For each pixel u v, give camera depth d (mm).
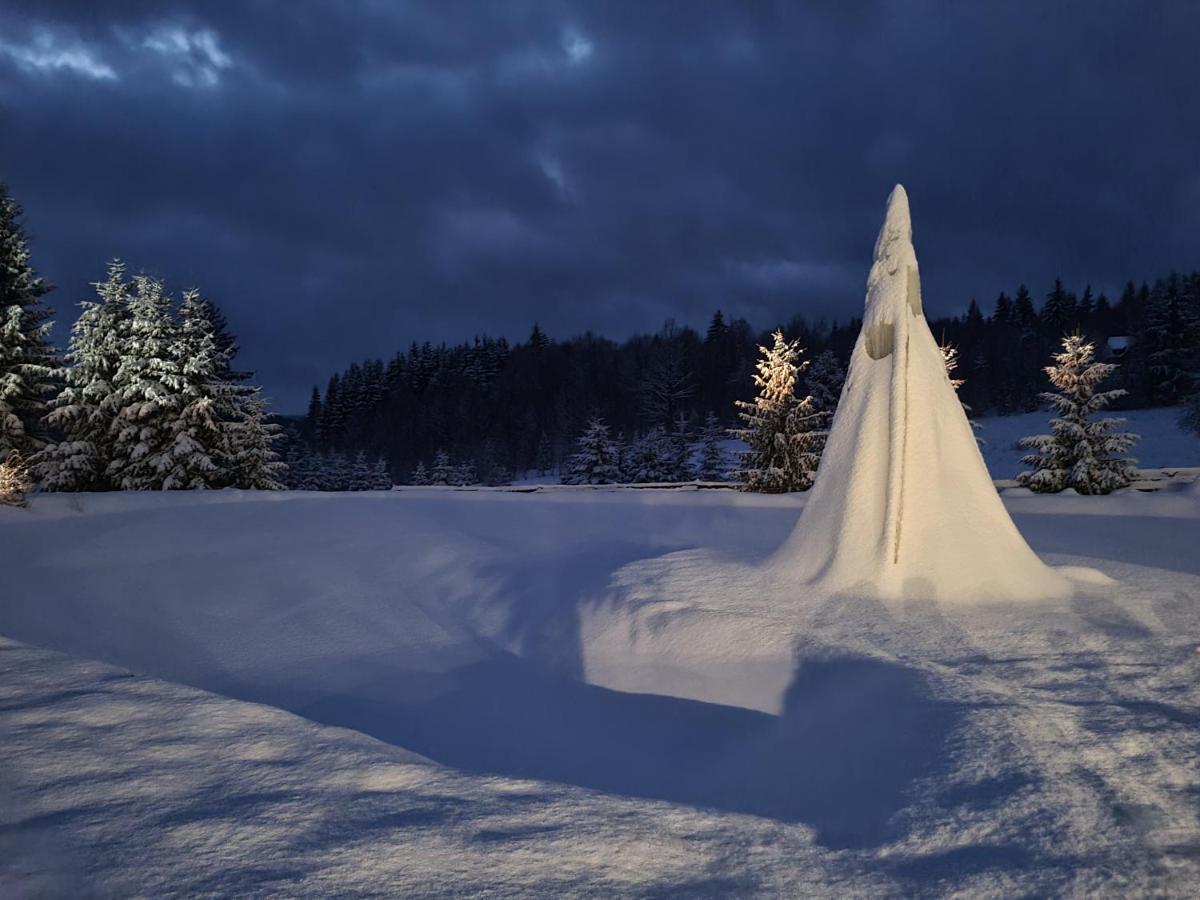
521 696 6324
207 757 3277
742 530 15102
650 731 5211
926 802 3119
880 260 8242
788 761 4312
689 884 2432
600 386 86188
